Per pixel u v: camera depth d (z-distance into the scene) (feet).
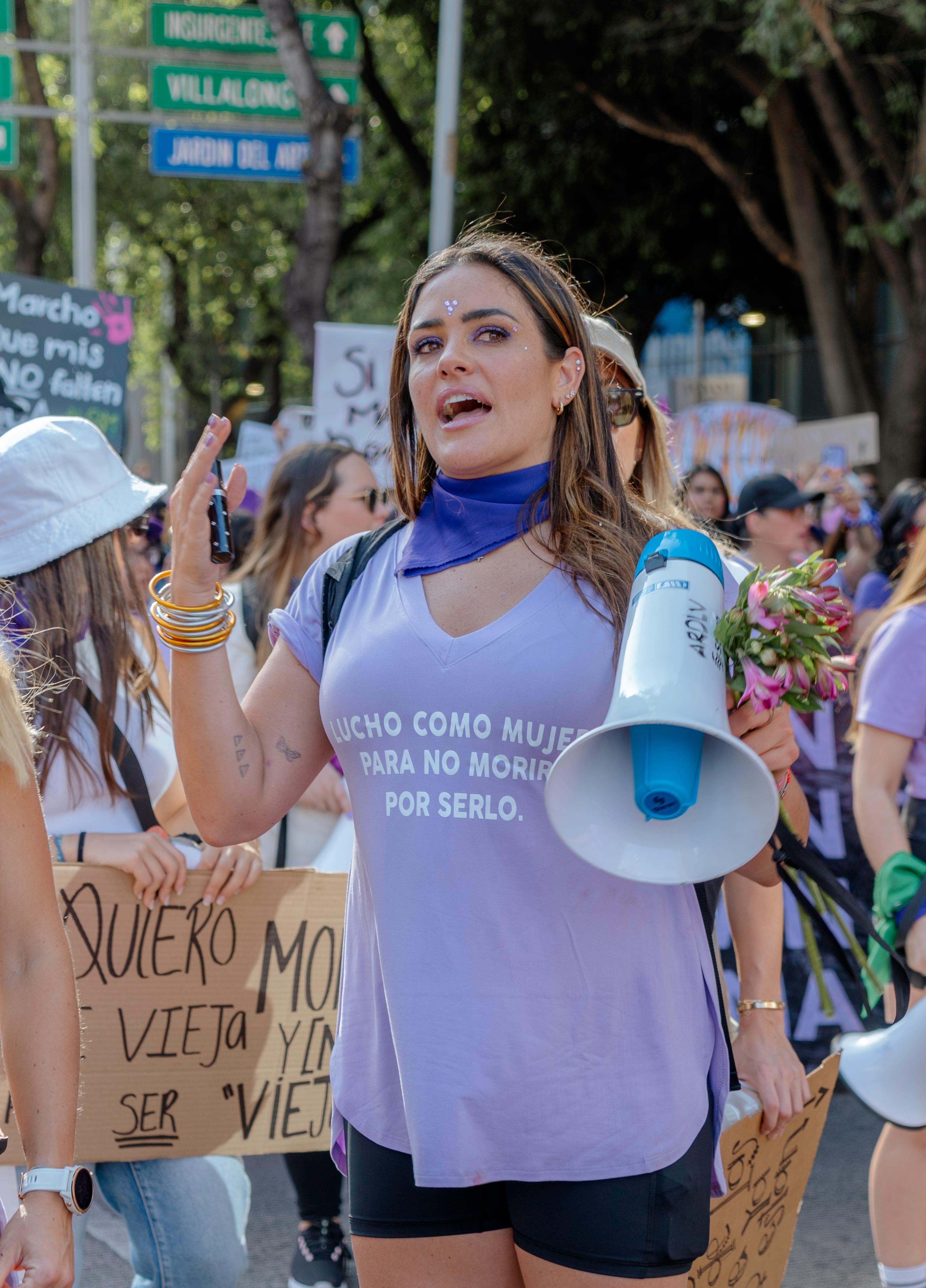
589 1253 5.05
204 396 77.15
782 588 4.72
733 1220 6.40
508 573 5.37
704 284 54.03
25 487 7.42
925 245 38.17
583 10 41.32
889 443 40.29
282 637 5.90
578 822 4.55
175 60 31.58
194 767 5.53
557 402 5.57
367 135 53.62
